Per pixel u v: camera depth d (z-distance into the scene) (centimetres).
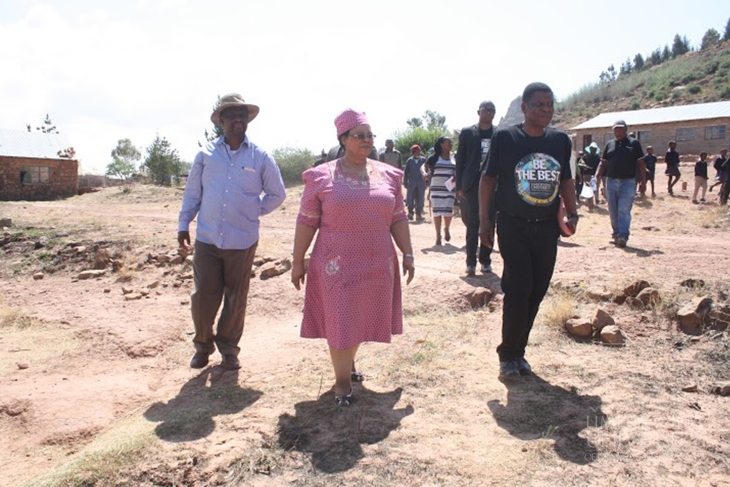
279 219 1535
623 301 561
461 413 382
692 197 2002
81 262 937
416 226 1338
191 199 492
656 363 450
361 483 308
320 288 400
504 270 436
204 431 374
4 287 848
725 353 452
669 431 348
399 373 453
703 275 614
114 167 5756
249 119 498
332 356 402
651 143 4175
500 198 430
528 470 313
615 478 303
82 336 629
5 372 544
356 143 389
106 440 376
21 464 386
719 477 301
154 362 556
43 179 3481
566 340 504
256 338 583
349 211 385
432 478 309
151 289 784
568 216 438
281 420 379
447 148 967
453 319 585
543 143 426
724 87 6050
